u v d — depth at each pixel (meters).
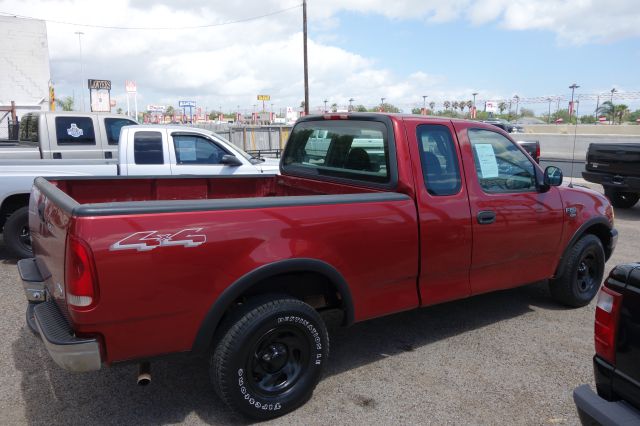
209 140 7.72
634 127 36.03
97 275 2.55
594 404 2.24
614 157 10.22
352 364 3.93
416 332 4.54
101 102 25.83
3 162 6.32
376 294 3.61
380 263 3.55
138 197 4.77
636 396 2.17
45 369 3.79
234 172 7.61
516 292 5.64
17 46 29.44
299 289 3.50
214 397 3.44
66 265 2.60
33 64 30.02
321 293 3.60
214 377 3.04
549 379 3.72
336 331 4.55
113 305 2.61
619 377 2.24
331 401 3.40
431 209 3.76
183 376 3.72
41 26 30.00
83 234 2.52
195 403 3.36
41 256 3.37
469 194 4.00
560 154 25.81
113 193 4.66
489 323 4.75
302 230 3.15
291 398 3.20
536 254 4.60
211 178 5.04
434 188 3.82
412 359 4.02
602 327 2.33
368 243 3.45
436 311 5.05
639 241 8.09
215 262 2.86
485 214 4.07
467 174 4.03
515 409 3.33
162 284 2.72
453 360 4.00
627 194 11.13
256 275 2.97
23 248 6.38
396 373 3.79
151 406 3.32
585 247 4.96
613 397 2.29
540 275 4.73
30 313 3.14
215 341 3.02
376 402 3.40
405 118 3.82
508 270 4.43
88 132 9.41
